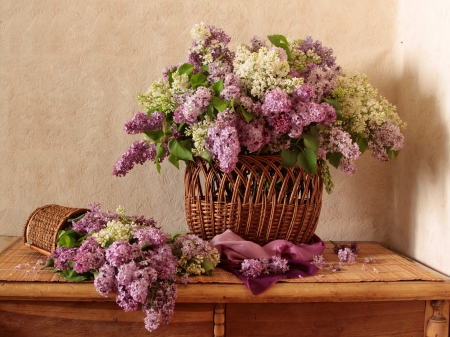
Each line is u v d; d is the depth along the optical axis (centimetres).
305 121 125
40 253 151
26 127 175
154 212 181
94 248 120
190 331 125
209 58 133
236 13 177
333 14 179
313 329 127
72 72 175
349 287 124
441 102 147
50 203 178
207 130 126
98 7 174
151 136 136
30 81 174
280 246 137
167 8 175
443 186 145
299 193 148
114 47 175
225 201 139
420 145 159
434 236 150
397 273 135
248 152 140
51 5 172
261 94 127
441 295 126
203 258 129
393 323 130
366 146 147
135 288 108
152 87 136
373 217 184
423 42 158
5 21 172
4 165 176
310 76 136
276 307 126
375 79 181
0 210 177
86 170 178
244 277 125
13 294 119
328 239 184
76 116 176
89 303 122
